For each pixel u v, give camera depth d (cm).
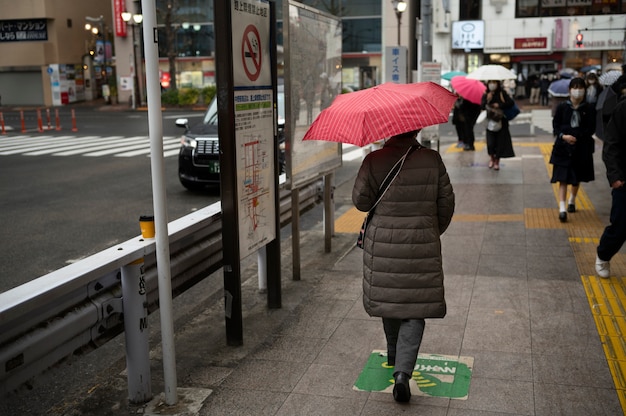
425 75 1447
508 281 617
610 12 4359
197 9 4744
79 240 857
